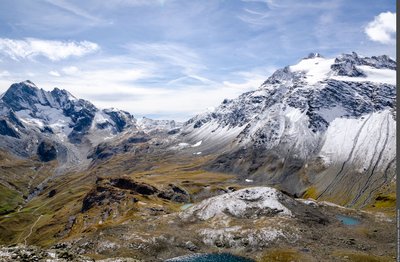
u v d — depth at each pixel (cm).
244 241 15725
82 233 19975
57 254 8712
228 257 14475
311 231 16762
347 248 14900
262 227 16612
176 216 19075
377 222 19262
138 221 18800
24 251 8281
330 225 18350
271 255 14188
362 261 13162
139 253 14388
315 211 19738
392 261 13050
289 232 16288
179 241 15675
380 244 15500
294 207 19212
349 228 17875
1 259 7731
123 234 15875
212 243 15888
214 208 19112
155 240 15375
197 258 14350
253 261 13988
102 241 15050
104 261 10794
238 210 18788
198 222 18288
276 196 19612
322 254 14100
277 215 18288
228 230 16588
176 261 14050
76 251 14250
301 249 14725
